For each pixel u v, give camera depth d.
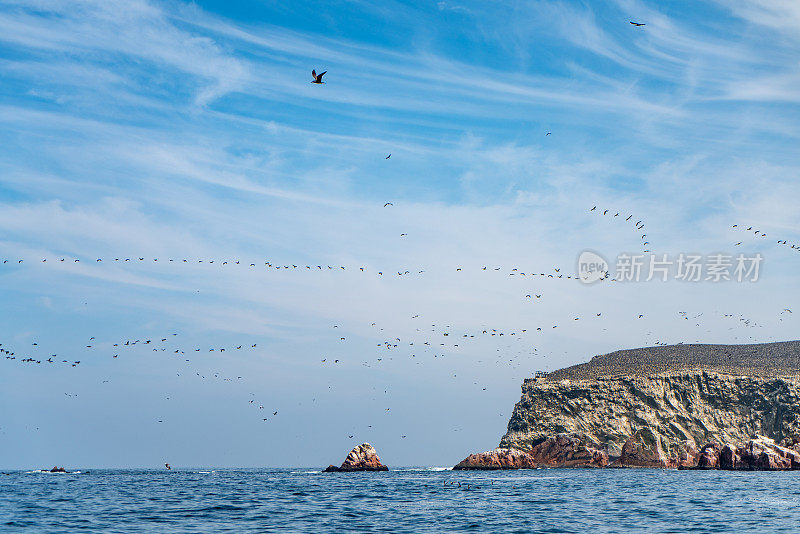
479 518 75.06
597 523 70.62
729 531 64.38
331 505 91.25
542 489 118.06
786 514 76.38
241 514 80.56
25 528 69.31
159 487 143.50
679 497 98.44
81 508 90.25
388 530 66.25
